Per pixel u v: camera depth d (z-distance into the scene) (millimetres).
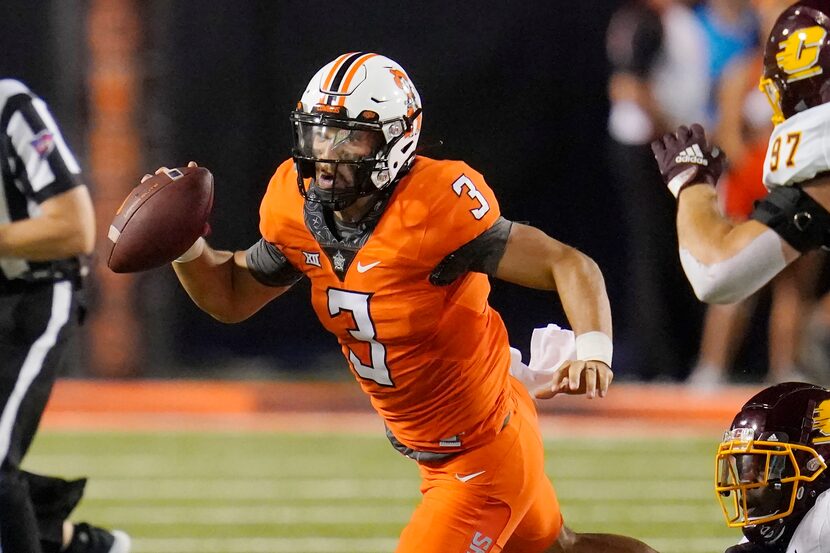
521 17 32906
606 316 10602
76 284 12625
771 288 30062
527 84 33031
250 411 27969
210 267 11672
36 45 32594
